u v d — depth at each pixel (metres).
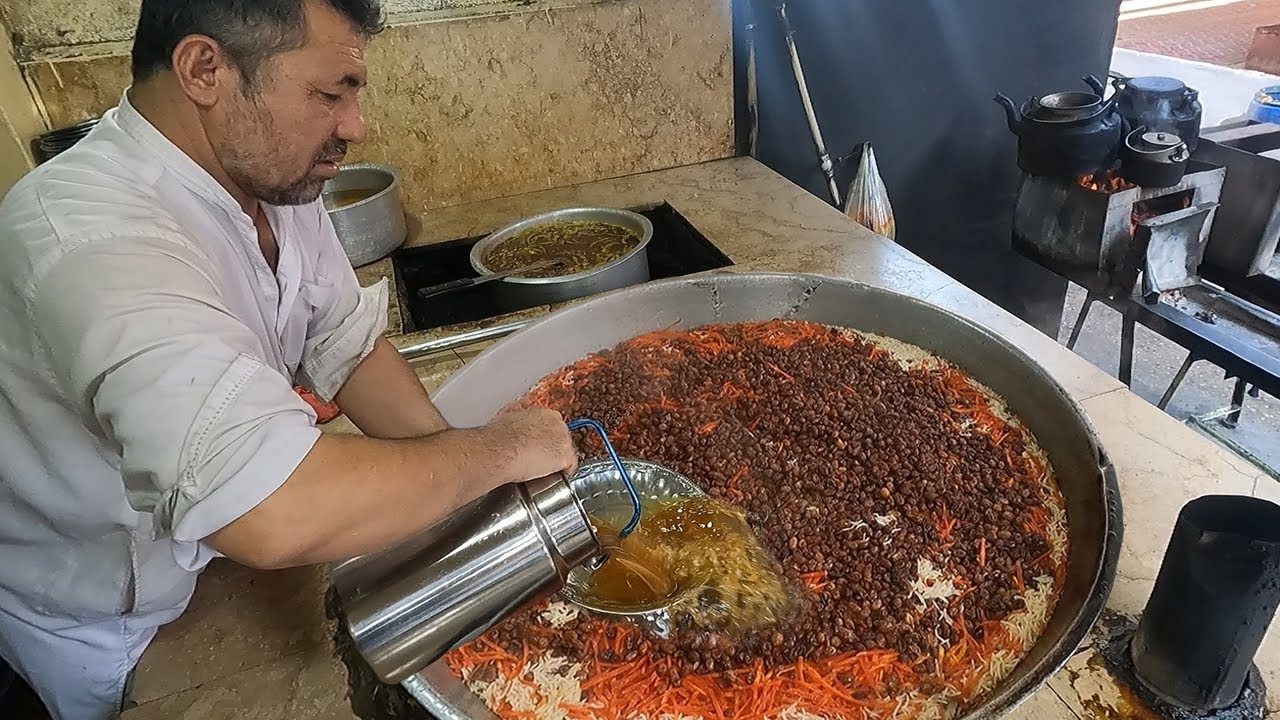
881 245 2.21
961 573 1.28
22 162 2.05
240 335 0.88
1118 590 1.18
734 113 2.89
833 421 1.61
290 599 1.31
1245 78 5.45
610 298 1.86
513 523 0.97
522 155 2.66
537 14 2.44
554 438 1.05
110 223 0.87
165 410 0.79
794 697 1.11
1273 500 1.31
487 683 1.18
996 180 3.43
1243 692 1.02
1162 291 2.77
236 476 0.79
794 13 2.78
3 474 1.05
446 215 2.62
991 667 1.13
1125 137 2.77
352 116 0.97
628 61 2.60
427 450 0.92
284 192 1.00
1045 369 1.55
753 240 2.29
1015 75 3.21
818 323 1.91
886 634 1.18
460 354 1.89
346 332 1.35
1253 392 3.60
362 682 1.17
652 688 1.14
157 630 1.27
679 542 1.28
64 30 2.17
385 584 0.96
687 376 1.77
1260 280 2.96
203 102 0.89
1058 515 1.36
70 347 0.82
